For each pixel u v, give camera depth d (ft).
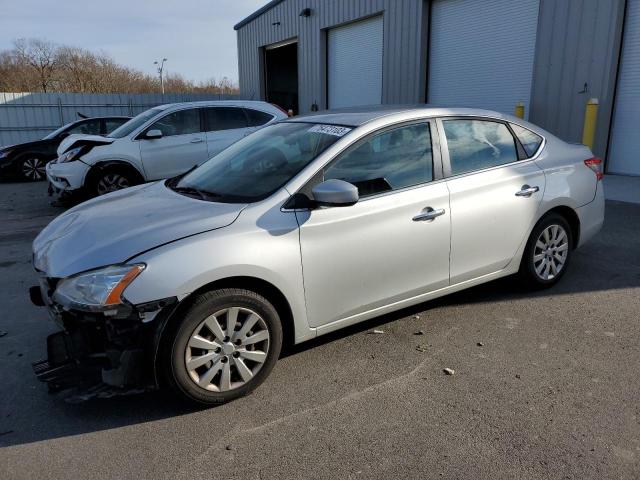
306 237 10.43
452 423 9.26
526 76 37.78
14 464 8.55
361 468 8.24
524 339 12.27
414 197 11.78
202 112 29.86
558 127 35.47
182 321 9.34
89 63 149.79
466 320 13.33
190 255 9.35
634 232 20.85
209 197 11.32
